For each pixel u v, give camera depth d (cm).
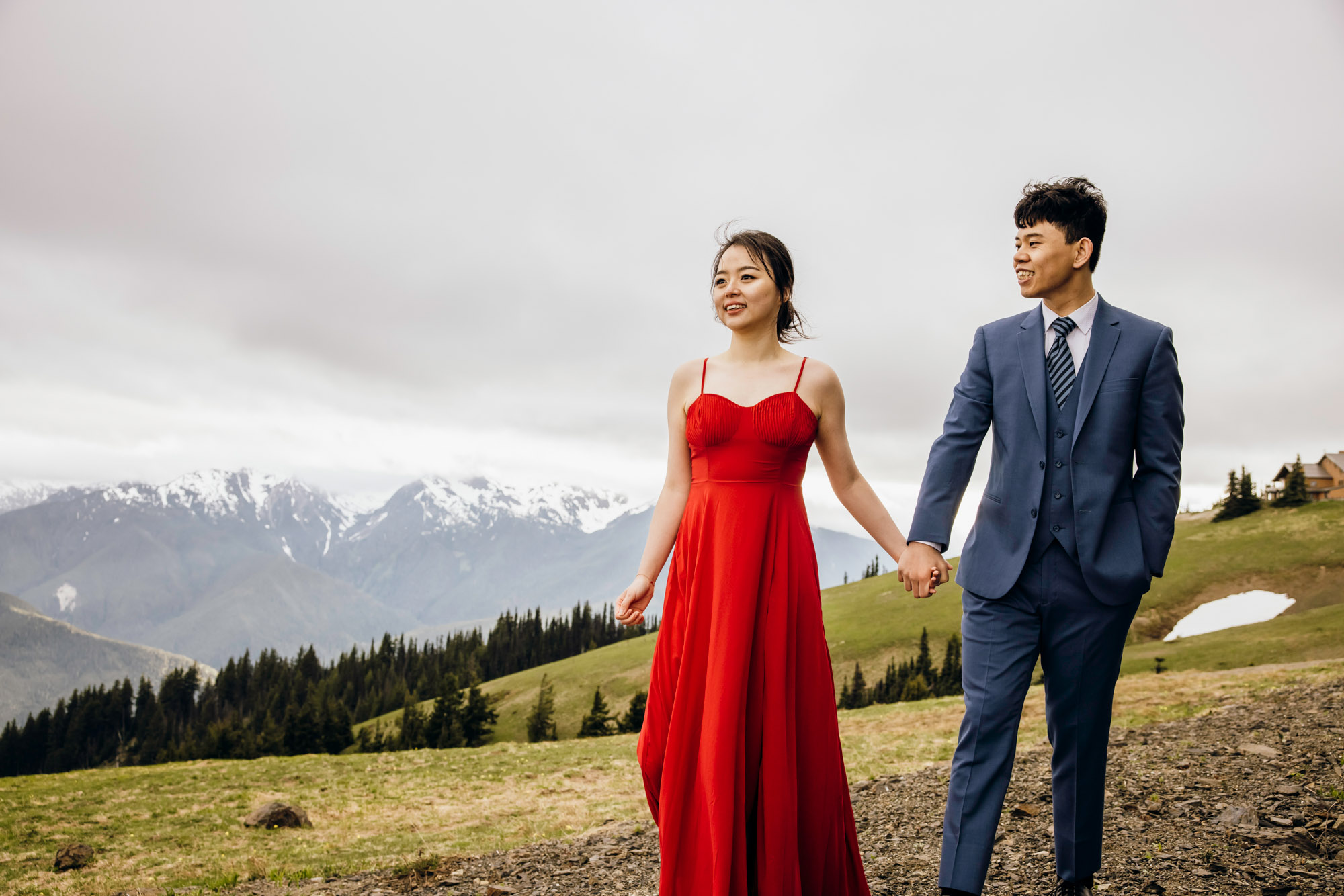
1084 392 312
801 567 305
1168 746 689
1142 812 481
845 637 10625
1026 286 322
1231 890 356
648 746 311
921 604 11156
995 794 300
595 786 1723
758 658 293
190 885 682
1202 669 5453
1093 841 331
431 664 16200
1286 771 546
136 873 1002
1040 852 429
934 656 9588
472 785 1800
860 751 1474
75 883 952
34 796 1809
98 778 2064
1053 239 314
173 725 14938
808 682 299
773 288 315
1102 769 326
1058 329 323
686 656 297
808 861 291
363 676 16050
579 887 498
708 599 300
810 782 293
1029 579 313
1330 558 8806
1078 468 310
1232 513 11088
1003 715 307
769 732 286
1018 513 317
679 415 329
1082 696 315
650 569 319
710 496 307
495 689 12625
